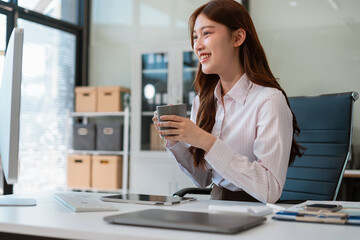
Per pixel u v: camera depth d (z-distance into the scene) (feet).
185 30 15.05
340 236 2.57
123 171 14.73
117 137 14.66
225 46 4.76
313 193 5.81
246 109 4.85
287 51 13.52
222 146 4.03
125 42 16.03
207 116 5.18
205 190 5.72
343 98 5.86
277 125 4.39
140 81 14.37
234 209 3.29
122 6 16.14
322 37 13.10
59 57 15.61
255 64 4.94
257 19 13.93
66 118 15.08
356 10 12.73
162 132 4.00
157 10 15.55
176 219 2.79
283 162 4.27
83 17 16.40
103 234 2.60
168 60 14.05
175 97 13.87
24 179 14.23
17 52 3.59
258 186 4.03
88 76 16.46
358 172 10.55
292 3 13.52
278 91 4.68
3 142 3.92
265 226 2.89
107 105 14.76
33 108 14.61
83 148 15.06
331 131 5.88
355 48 12.70
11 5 13.73
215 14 4.71
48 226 2.80
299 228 2.82
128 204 4.00
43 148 14.93
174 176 13.66
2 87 4.23
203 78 5.32
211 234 2.55
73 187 15.02
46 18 14.94
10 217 3.16
